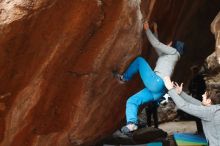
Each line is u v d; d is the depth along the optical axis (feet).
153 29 20.38
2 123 14.96
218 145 13.55
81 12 13.82
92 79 17.39
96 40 15.69
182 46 19.21
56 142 18.39
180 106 14.29
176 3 22.45
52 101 16.74
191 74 35.76
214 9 30.07
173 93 14.74
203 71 33.60
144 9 17.47
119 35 16.17
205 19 30.73
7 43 12.88
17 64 13.79
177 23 25.44
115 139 30.48
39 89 15.48
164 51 16.96
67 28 14.03
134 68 18.20
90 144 22.70
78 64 16.33
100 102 19.40
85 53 16.07
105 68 17.51
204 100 14.70
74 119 18.28
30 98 15.40
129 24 15.97
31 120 16.26
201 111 13.79
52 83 15.94
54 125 17.47
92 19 14.51
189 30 30.83
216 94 29.50
